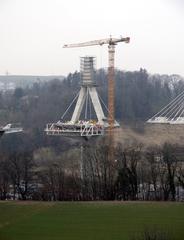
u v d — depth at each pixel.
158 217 194.88
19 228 182.25
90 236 170.25
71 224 186.88
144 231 168.25
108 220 191.88
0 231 178.75
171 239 157.75
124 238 166.25
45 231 177.88
